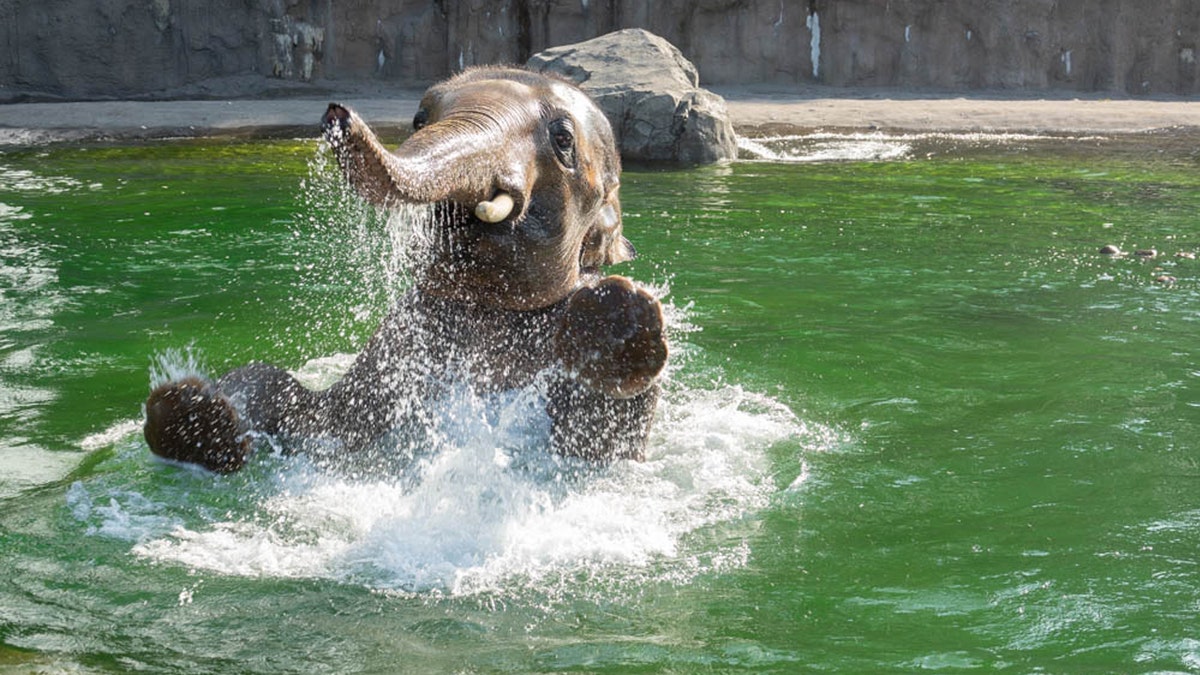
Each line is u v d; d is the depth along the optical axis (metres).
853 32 32.25
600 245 7.06
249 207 15.38
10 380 8.51
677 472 6.89
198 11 30.45
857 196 16.84
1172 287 11.48
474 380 6.73
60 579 5.50
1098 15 31.78
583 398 6.64
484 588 5.46
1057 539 5.99
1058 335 9.80
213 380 6.96
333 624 5.11
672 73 22.23
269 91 30.34
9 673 4.64
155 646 4.91
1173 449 7.23
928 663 4.77
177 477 6.73
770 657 4.83
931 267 12.34
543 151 6.05
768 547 5.93
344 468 6.81
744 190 17.41
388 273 7.05
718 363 9.08
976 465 7.03
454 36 31.72
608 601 5.35
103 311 10.39
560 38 31.55
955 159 20.97
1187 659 4.79
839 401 8.25
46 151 21.25
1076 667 4.73
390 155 4.50
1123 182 18.11
